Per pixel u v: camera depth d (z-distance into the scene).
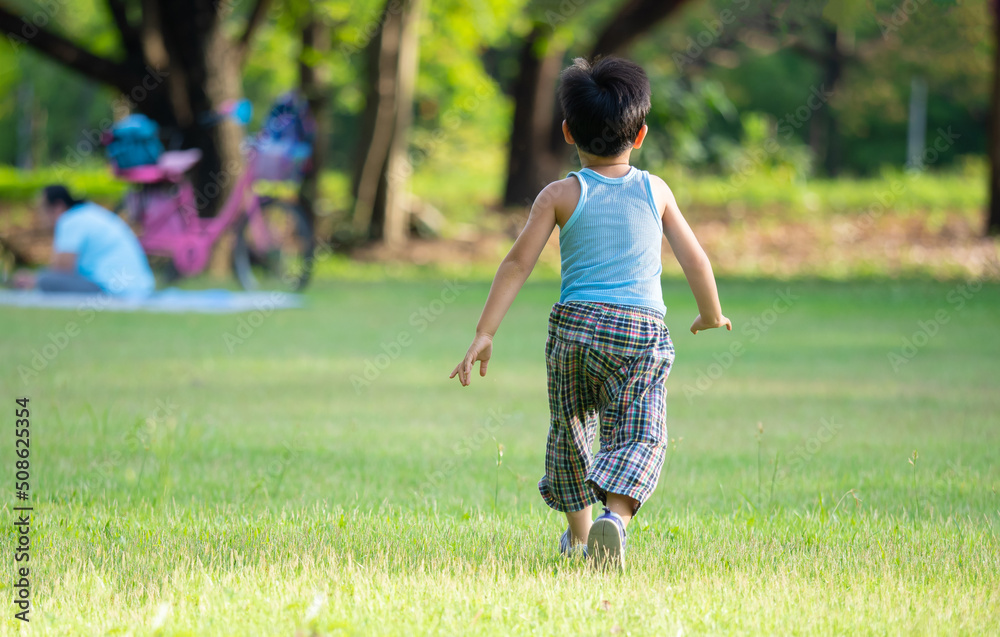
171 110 41.62
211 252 39.19
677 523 10.43
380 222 53.19
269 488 12.20
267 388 20.47
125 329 28.81
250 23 44.19
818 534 9.80
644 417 8.38
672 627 6.96
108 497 11.49
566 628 6.91
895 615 7.22
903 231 56.66
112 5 42.12
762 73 102.25
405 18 51.72
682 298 39.59
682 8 49.69
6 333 27.44
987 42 69.12
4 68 76.31
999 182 54.06
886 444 15.05
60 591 7.75
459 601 7.49
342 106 84.94
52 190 34.47
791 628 6.98
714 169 69.31
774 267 50.06
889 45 77.00
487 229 58.75
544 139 62.50
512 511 11.08
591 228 8.66
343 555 8.92
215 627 6.93
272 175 37.44
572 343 8.53
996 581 8.14
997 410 18.16
